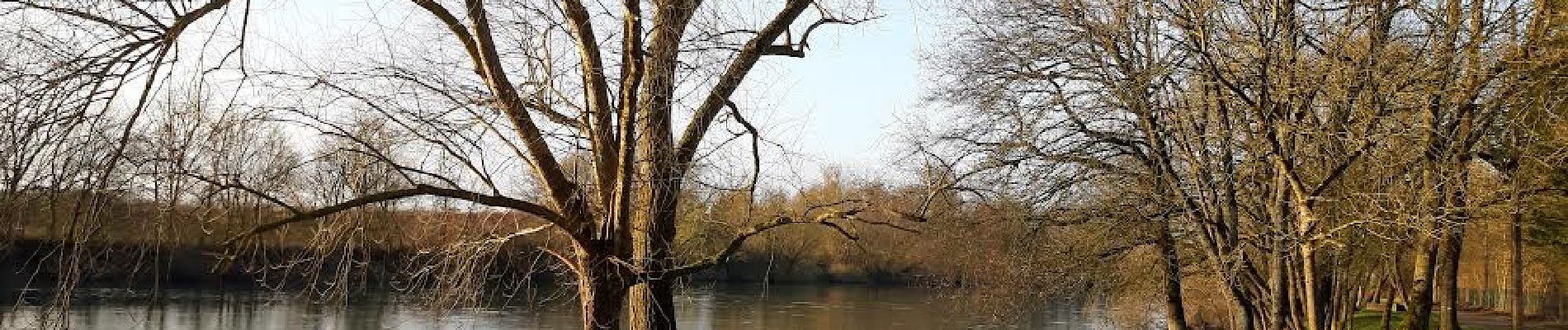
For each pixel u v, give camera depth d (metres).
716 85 9.78
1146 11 15.80
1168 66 15.65
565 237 10.47
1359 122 13.20
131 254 7.63
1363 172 14.21
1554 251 27.86
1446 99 14.33
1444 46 13.73
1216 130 15.04
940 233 19.81
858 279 57.81
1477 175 16.48
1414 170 13.97
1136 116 18.12
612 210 9.36
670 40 9.04
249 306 36.47
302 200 9.04
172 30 7.54
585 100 9.12
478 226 9.65
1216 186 16.02
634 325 10.34
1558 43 14.76
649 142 9.25
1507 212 16.45
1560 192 18.83
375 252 9.66
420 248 9.62
